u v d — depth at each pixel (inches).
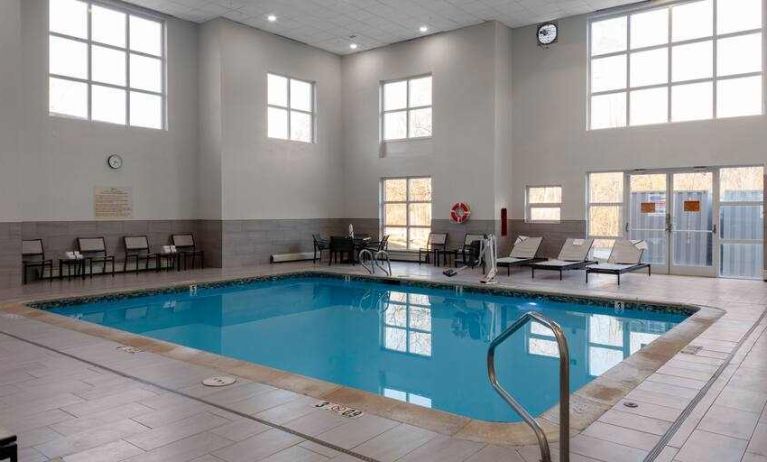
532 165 472.4
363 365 216.5
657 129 414.9
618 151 431.5
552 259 436.8
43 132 380.8
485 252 406.6
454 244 486.9
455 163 485.4
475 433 121.1
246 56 472.4
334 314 315.3
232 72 462.0
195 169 470.3
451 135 487.2
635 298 298.0
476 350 237.6
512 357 224.8
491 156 464.1
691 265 408.8
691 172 406.9
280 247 507.2
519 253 439.8
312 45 529.7
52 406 138.1
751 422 126.1
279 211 505.0
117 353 189.6
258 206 486.6
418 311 320.5
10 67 338.0
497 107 462.9
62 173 391.2
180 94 458.9
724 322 234.4
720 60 394.9
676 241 414.9
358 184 557.3
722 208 396.2
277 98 508.1
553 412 134.0
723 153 389.7
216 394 146.8
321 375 204.1
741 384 153.2
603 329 266.4
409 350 239.0
